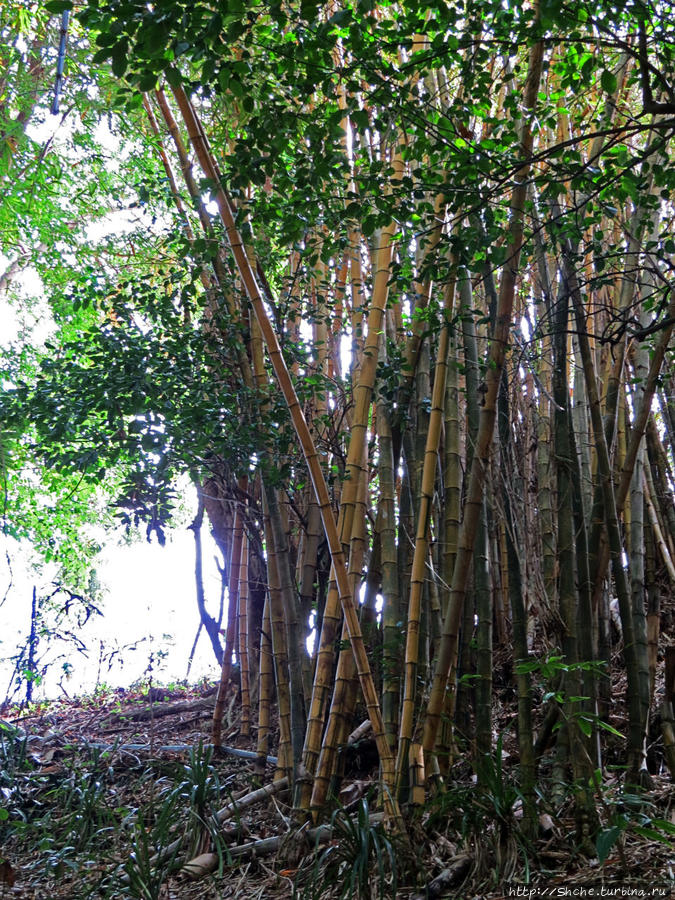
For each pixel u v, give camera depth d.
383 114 3.11
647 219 3.43
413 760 3.61
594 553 3.89
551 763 3.72
